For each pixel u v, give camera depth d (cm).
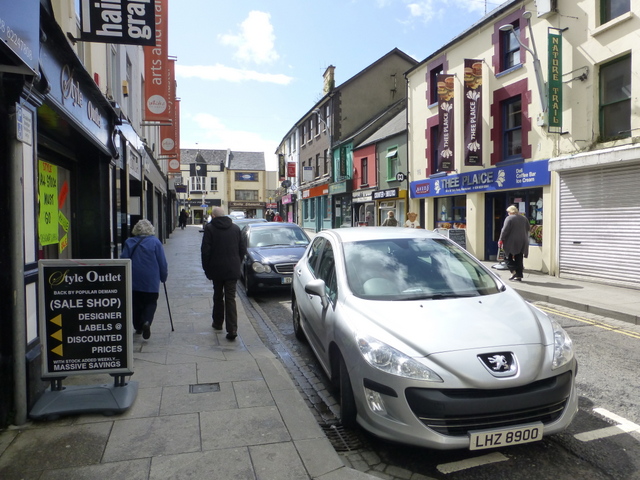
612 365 508
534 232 1277
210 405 388
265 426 352
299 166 3900
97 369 386
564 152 1134
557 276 1162
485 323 342
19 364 348
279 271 930
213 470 295
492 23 1389
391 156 2083
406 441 298
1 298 343
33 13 322
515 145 1339
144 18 674
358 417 334
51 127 555
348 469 298
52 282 377
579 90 1088
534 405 299
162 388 424
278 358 562
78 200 731
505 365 302
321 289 428
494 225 1462
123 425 352
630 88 980
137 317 591
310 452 317
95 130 649
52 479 282
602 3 1039
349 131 2891
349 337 349
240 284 1139
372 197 2245
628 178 966
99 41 664
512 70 1306
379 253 455
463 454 331
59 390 385
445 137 1554
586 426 366
